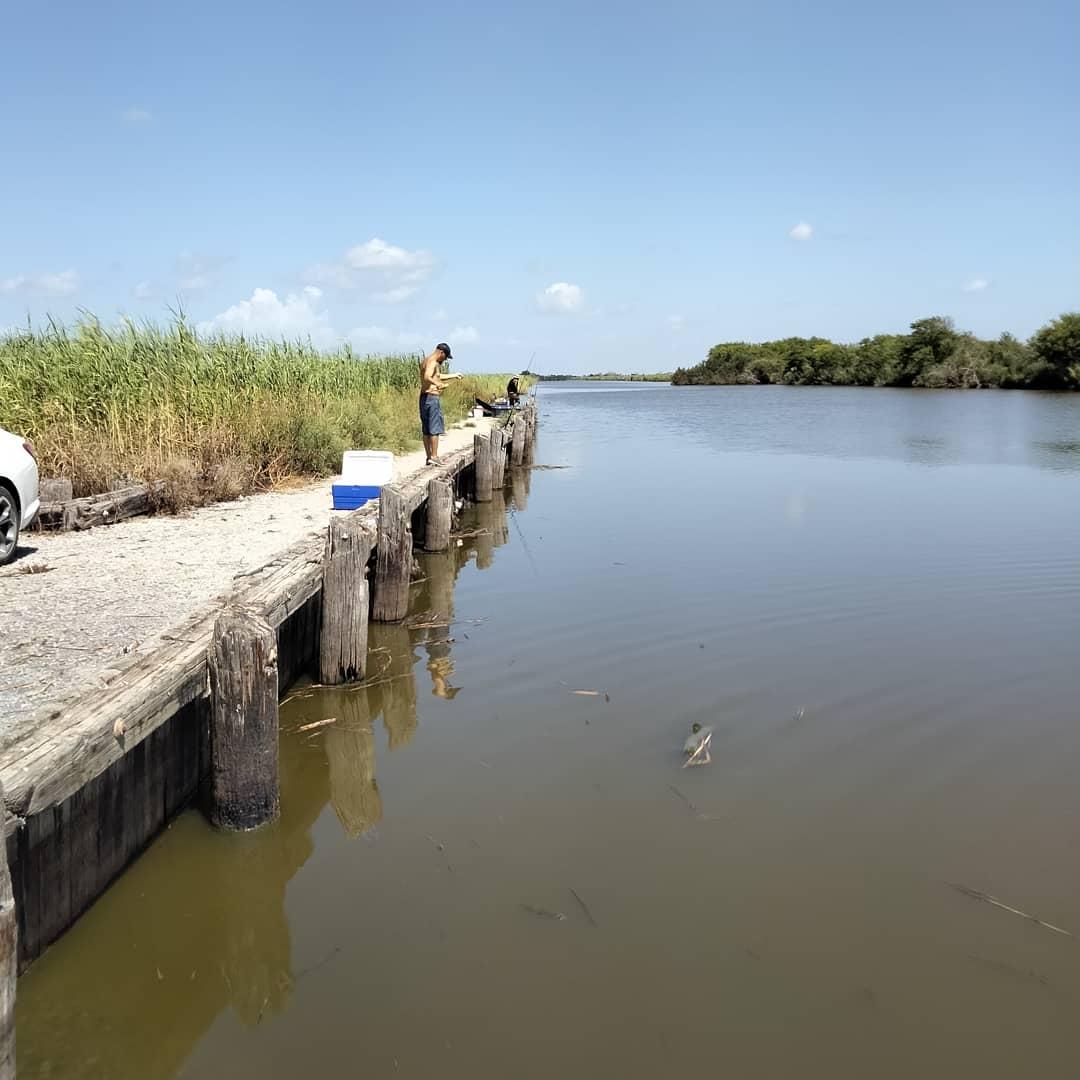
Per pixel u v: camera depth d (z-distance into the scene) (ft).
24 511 26.30
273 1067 10.14
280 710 20.85
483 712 20.36
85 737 11.48
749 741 18.61
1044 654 23.90
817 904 13.12
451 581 33.17
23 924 11.31
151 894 13.43
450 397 91.71
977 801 16.19
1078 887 13.62
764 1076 9.94
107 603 20.75
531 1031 10.62
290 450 46.65
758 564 34.86
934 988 11.39
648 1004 11.07
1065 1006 11.10
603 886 13.55
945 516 46.19
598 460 77.05
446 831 15.17
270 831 15.30
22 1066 10.19
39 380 41.32
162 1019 10.98
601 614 27.99
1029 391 235.40
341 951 12.10
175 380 45.73
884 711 20.13
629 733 19.06
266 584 19.69
